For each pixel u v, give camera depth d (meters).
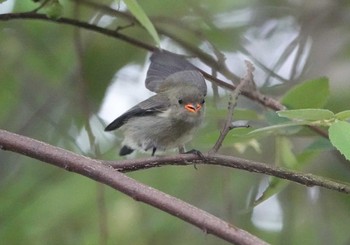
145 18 6.55
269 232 11.90
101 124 11.38
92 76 11.80
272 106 8.76
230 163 6.39
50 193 11.79
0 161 12.05
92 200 11.69
